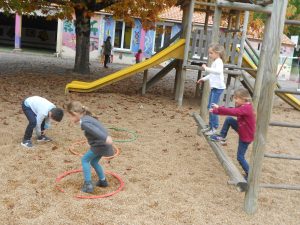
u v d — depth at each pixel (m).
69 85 11.75
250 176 4.86
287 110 12.94
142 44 27.95
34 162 5.88
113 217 4.46
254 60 12.92
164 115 10.03
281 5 4.49
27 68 17.69
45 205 4.60
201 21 27.45
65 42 26.70
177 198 5.12
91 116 4.83
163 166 6.26
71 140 7.14
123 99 11.62
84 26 17.25
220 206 5.04
